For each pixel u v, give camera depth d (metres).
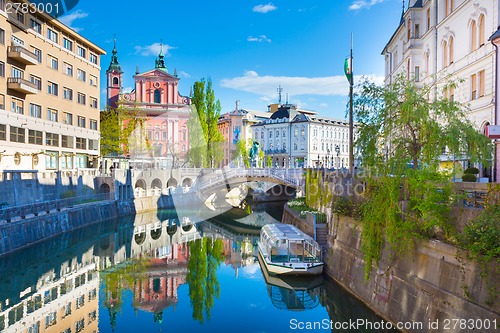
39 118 40.81
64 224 32.81
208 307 18.66
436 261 12.93
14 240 25.41
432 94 26.95
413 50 32.50
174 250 31.86
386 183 15.36
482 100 23.03
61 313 18.00
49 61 42.78
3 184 29.98
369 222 16.62
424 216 13.41
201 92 49.47
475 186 12.98
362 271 17.62
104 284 22.47
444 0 28.48
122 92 76.75
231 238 37.06
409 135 16.25
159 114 58.84
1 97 35.75
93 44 50.75
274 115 100.50
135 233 37.75
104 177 44.91
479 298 11.11
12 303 19.22
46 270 24.81
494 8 22.20
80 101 48.84
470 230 11.75
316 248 22.39
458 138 15.20
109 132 55.94
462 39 25.77
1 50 35.47
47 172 36.03
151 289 21.61
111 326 16.59
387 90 17.28
